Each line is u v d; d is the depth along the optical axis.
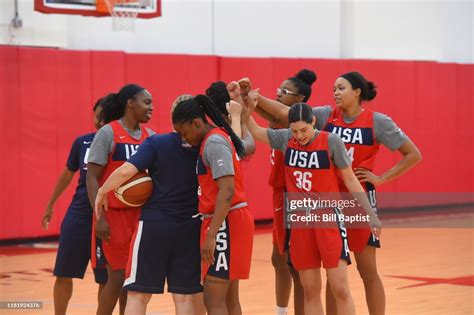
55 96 18.11
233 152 7.25
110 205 8.09
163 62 19.61
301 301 8.98
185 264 7.39
